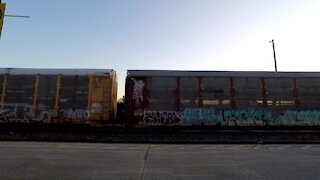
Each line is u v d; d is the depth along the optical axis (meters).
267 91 16.00
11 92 15.69
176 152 9.58
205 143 13.23
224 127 15.55
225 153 9.34
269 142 13.20
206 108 15.75
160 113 15.70
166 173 5.93
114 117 17.22
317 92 16.05
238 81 16.14
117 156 8.45
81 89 15.74
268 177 5.60
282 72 16.44
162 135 14.52
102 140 13.70
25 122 15.41
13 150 9.43
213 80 16.14
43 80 15.89
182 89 16.02
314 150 10.29
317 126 15.55
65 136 14.27
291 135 14.26
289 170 6.33
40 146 10.87
